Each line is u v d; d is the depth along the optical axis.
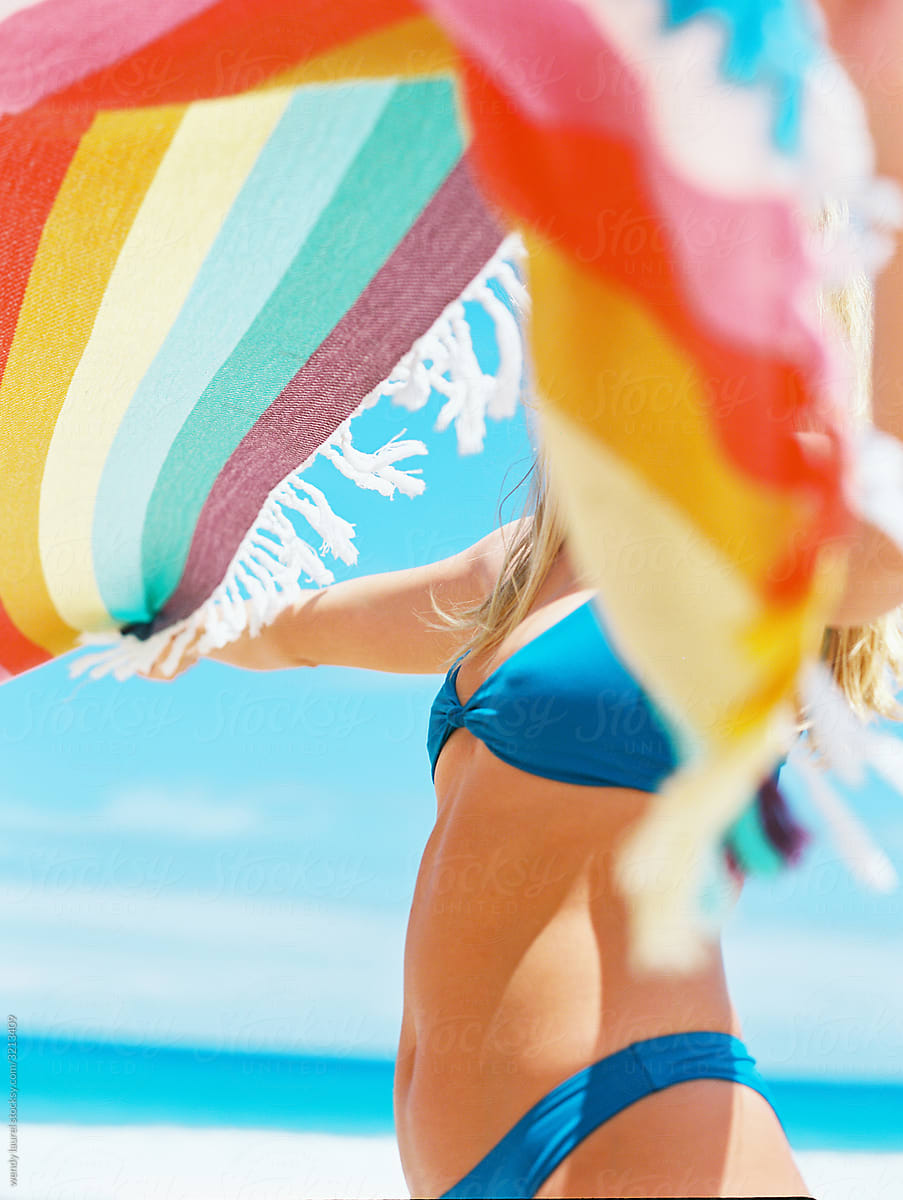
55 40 0.99
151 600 1.50
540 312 1.00
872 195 0.94
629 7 0.94
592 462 0.98
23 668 1.50
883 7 0.91
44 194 1.10
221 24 0.99
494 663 1.39
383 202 1.14
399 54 1.01
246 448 1.37
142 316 1.21
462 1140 1.15
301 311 1.23
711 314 0.94
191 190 1.12
